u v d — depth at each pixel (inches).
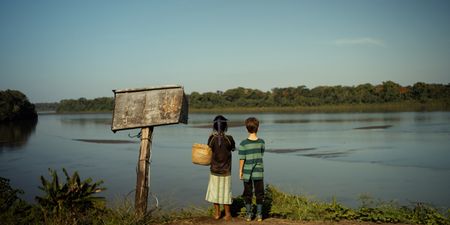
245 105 6181.1
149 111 283.9
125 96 292.8
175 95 285.7
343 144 1451.8
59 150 1478.8
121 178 847.7
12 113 4382.4
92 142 1850.4
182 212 311.3
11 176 890.1
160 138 2007.9
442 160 998.4
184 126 3088.1
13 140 1979.6
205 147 276.4
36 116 5359.3
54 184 265.3
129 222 262.2
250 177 273.7
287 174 854.5
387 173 842.2
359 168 919.0
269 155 1200.2
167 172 914.7
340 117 3580.2
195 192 679.1
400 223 273.6
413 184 720.3
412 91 5300.2
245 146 273.1
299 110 5723.4
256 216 283.3
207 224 270.8
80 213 256.7
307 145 1457.9
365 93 5556.1
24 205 266.8
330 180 774.5
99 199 271.3
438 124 2260.1
